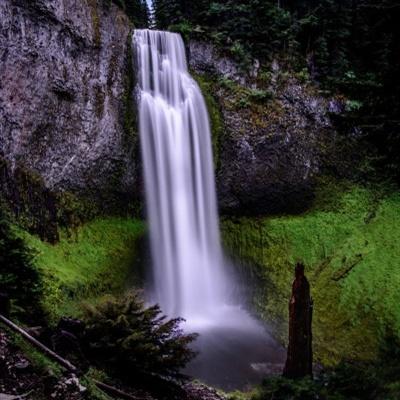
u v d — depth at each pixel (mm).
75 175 16234
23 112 14117
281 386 6016
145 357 7047
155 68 19203
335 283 17656
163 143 18641
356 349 14422
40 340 6215
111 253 16281
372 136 9727
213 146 20156
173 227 18609
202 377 11742
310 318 8234
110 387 6109
